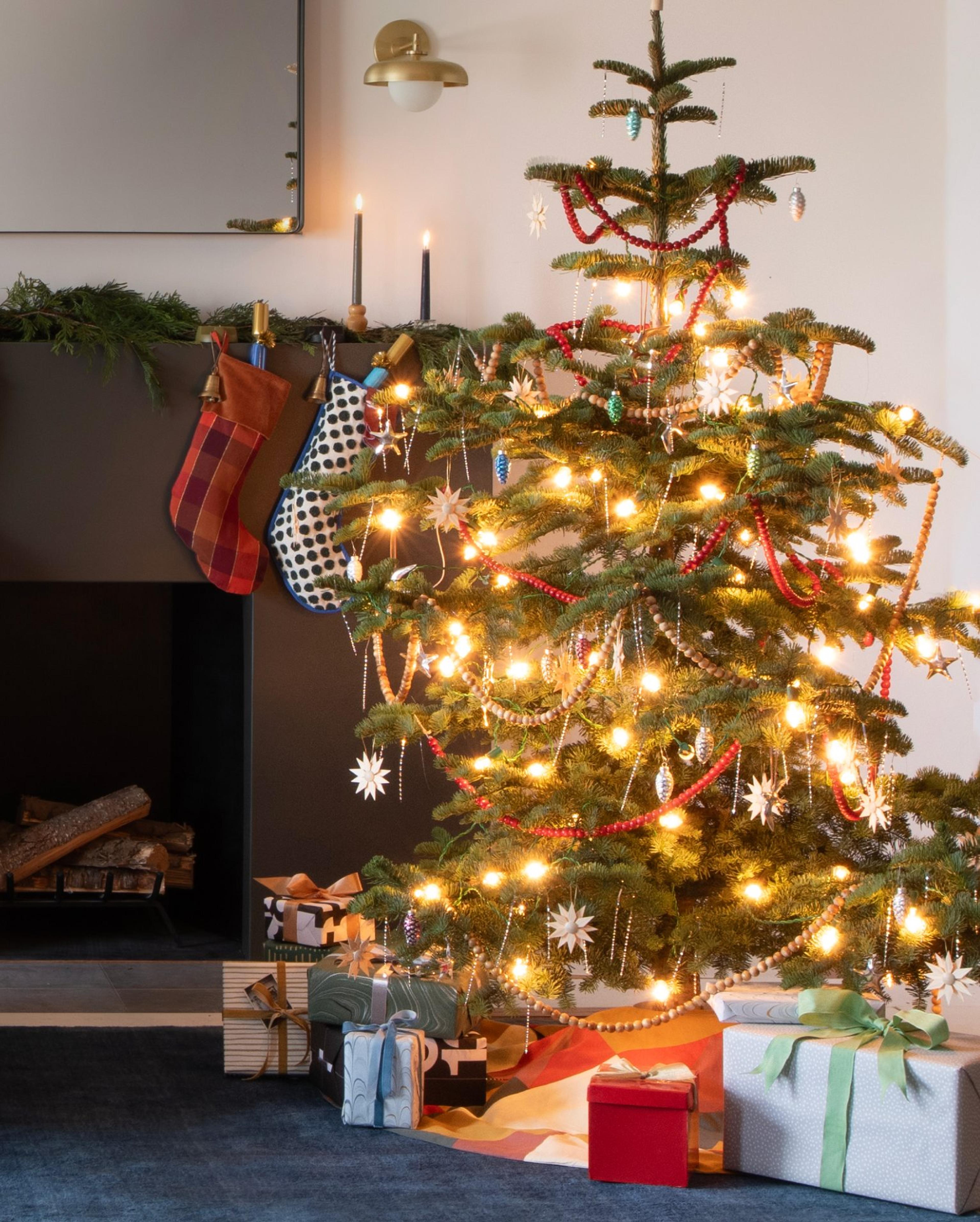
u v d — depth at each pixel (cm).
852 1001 196
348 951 238
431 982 223
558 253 316
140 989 287
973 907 191
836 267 321
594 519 230
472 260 315
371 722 231
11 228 303
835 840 233
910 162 322
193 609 336
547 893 217
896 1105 187
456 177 314
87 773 343
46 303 290
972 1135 186
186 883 321
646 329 230
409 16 313
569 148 316
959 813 232
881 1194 188
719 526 204
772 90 320
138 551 291
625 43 317
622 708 221
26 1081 236
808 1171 193
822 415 202
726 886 231
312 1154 204
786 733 197
